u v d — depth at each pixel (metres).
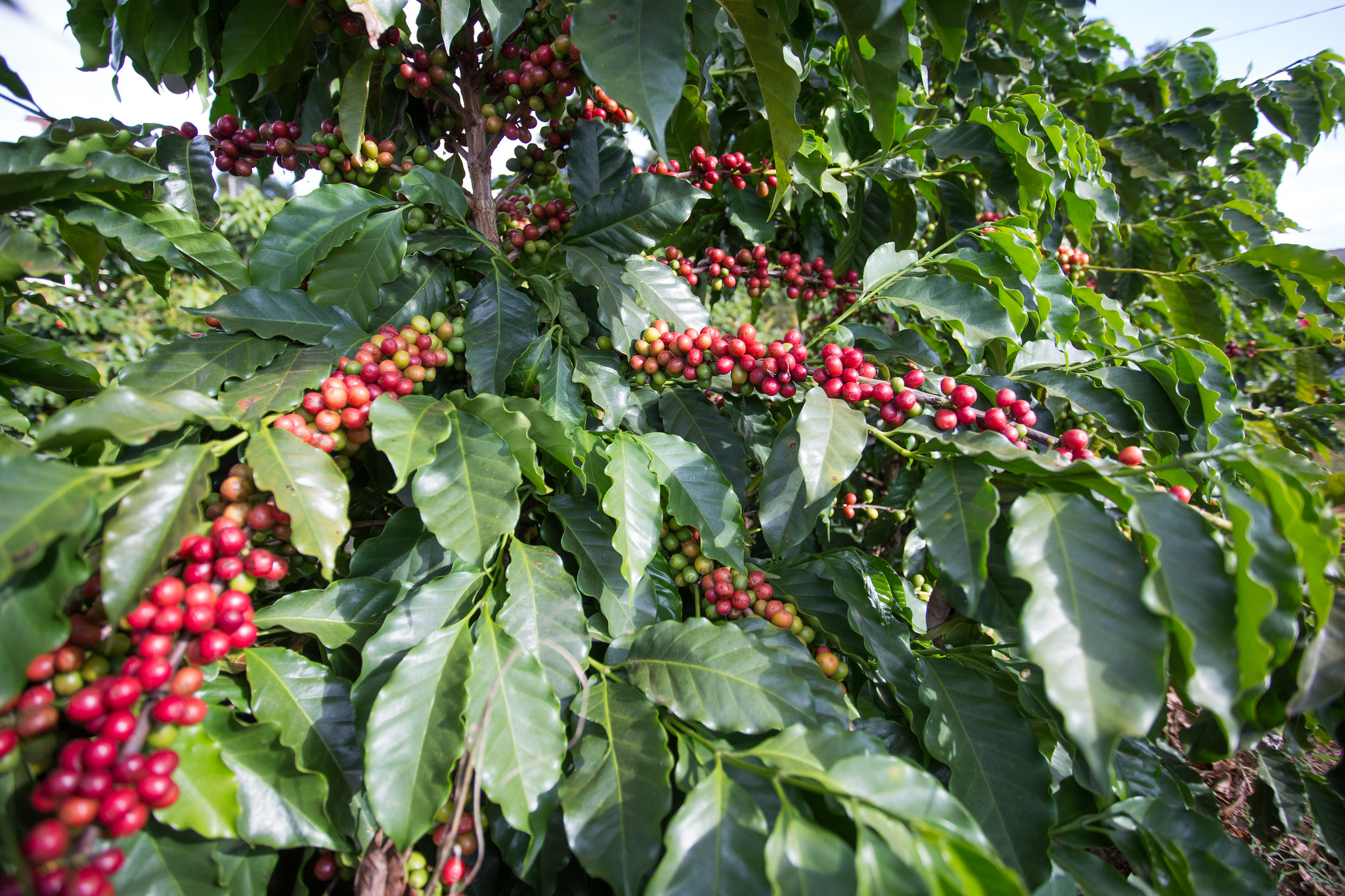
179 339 1.48
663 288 1.94
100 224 1.54
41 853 0.83
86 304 6.16
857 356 1.55
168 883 1.05
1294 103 3.31
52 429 1.00
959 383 1.67
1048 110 2.20
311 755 1.24
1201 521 1.02
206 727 1.17
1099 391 1.74
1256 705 1.17
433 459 1.28
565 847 1.32
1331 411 2.67
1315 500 0.96
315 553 1.11
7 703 0.89
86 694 0.94
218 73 2.10
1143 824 1.24
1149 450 1.75
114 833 0.92
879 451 3.34
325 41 2.12
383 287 1.73
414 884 1.19
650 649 1.38
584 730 1.29
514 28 1.57
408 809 1.11
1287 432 2.96
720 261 2.54
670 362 1.72
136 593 0.97
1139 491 1.08
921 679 1.50
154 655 0.98
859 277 2.82
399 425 1.30
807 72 2.13
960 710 1.44
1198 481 1.46
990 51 3.28
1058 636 0.97
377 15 1.44
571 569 1.80
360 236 1.65
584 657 1.40
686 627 1.38
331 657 1.44
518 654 1.28
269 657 1.30
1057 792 1.50
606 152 2.09
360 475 1.99
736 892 0.96
